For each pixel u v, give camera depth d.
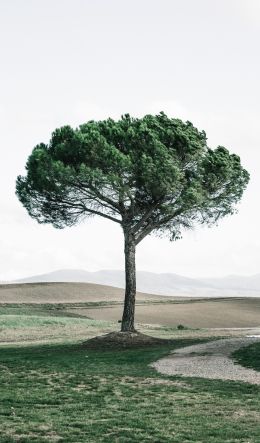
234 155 40.19
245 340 36.22
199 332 51.50
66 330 54.94
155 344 37.91
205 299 101.19
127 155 35.69
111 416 15.79
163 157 35.66
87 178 35.41
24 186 39.62
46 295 98.19
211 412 16.41
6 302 86.25
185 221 41.56
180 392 19.80
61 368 26.75
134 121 39.91
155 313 76.31
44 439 12.93
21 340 47.66
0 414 15.99
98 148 35.78
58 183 37.00
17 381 22.77
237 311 80.56
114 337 39.19
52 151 39.06
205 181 38.47
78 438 13.12
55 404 17.80
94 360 30.03
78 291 105.56
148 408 17.03
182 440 13.11
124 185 36.09
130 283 40.50
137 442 12.82
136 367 26.91
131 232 40.28
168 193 37.59
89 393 19.80
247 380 22.05
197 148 37.59
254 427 14.45
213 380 22.28
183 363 27.62
